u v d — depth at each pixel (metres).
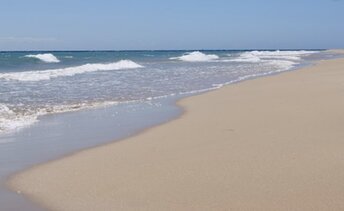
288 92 18.44
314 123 11.14
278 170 7.38
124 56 85.94
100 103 16.92
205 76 30.86
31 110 14.89
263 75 31.39
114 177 7.46
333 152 8.27
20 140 10.52
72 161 8.59
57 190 6.90
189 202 6.23
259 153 8.46
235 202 6.16
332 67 35.97
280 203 6.05
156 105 16.45
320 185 6.62
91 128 12.00
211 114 13.71
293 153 8.33
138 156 8.77
